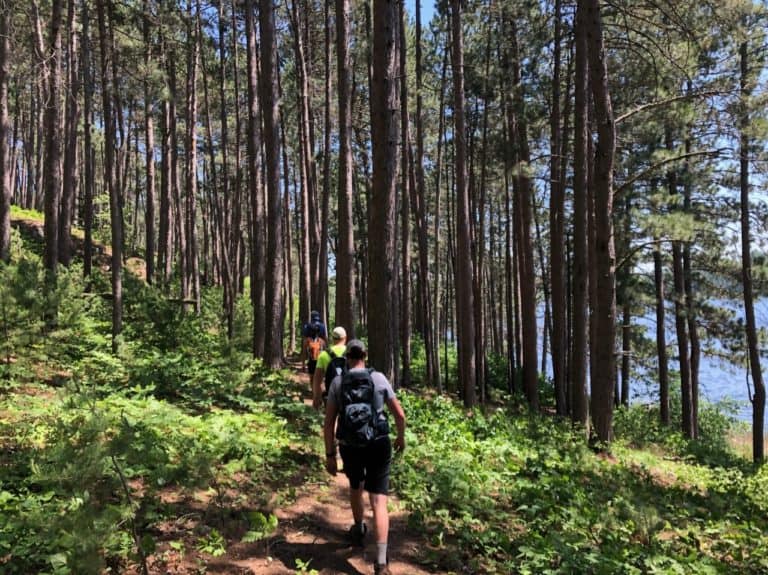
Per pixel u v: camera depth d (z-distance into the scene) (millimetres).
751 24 15047
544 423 13773
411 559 4844
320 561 4613
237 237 24062
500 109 19844
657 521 6285
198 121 33781
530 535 5449
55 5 12086
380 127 8477
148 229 21391
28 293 9086
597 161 10859
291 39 24469
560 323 18281
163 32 16922
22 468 5137
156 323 13570
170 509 4891
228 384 9328
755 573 5867
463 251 15023
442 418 10789
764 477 14234
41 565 3826
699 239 18297
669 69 14117
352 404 4582
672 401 27516
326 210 19688
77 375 8953
